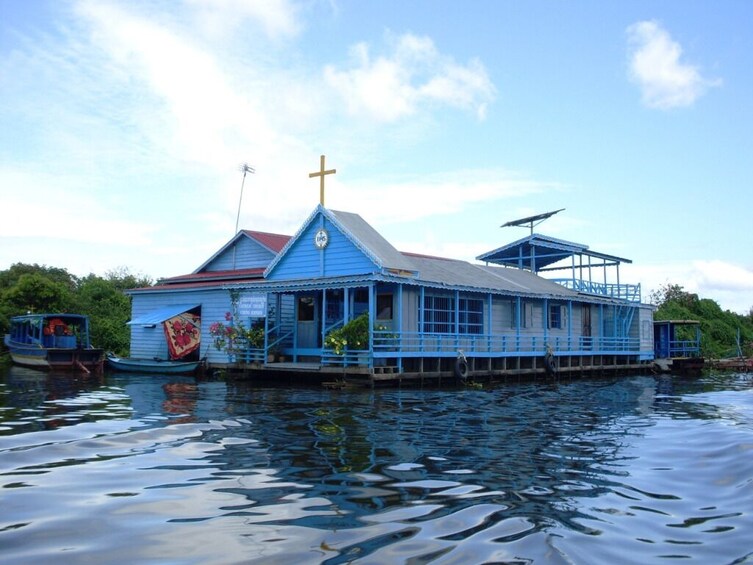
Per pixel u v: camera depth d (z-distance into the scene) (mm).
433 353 24641
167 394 19219
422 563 5305
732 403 19172
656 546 5859
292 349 26656
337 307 26578
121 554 5469
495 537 5980
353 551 5562
